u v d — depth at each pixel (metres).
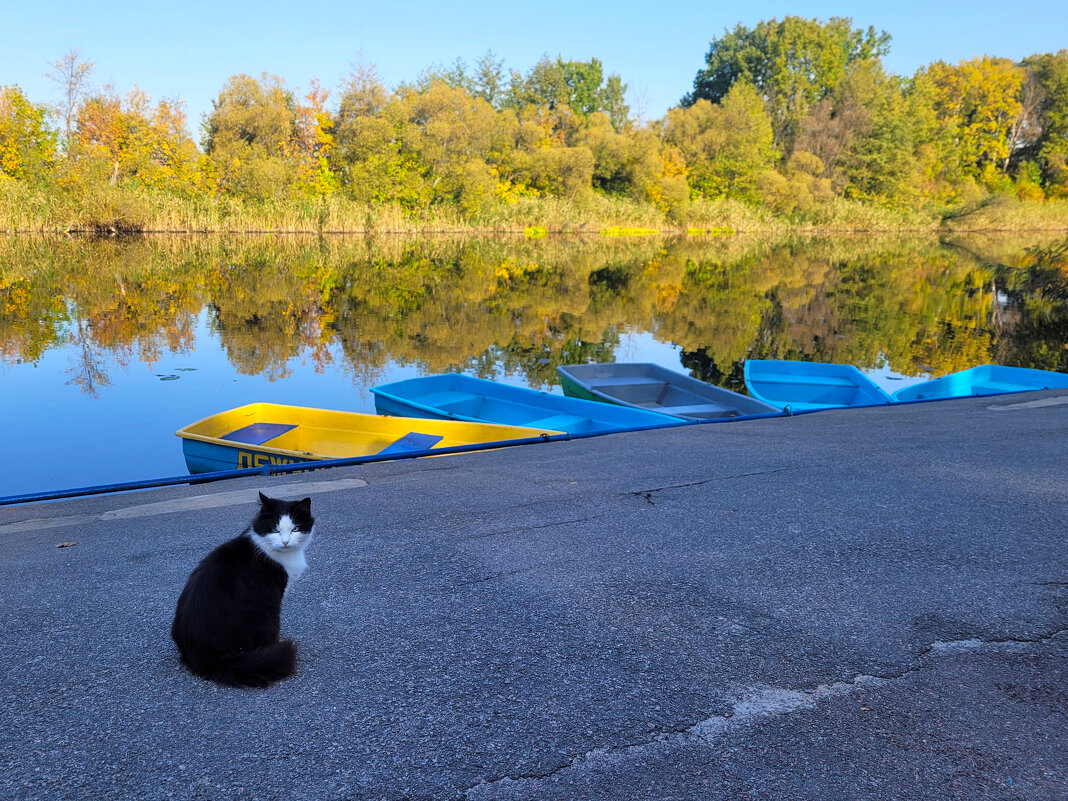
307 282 26.69
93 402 11.73
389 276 29.23
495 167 57.81
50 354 14.96
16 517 5.54
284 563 2.80
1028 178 81.69
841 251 46.25
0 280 24.25
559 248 45.50
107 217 40.66
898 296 26.38
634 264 36.53
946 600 3.62
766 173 66.19
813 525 4.71
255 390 12.88
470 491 5.77
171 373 13.84
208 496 5.90
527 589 3.76
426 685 2.86
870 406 10.21
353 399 12.52
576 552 4.28
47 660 3.06
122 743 2.49
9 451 9.38
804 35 84.81
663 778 2.35
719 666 3.02
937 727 2.63
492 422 10.95
